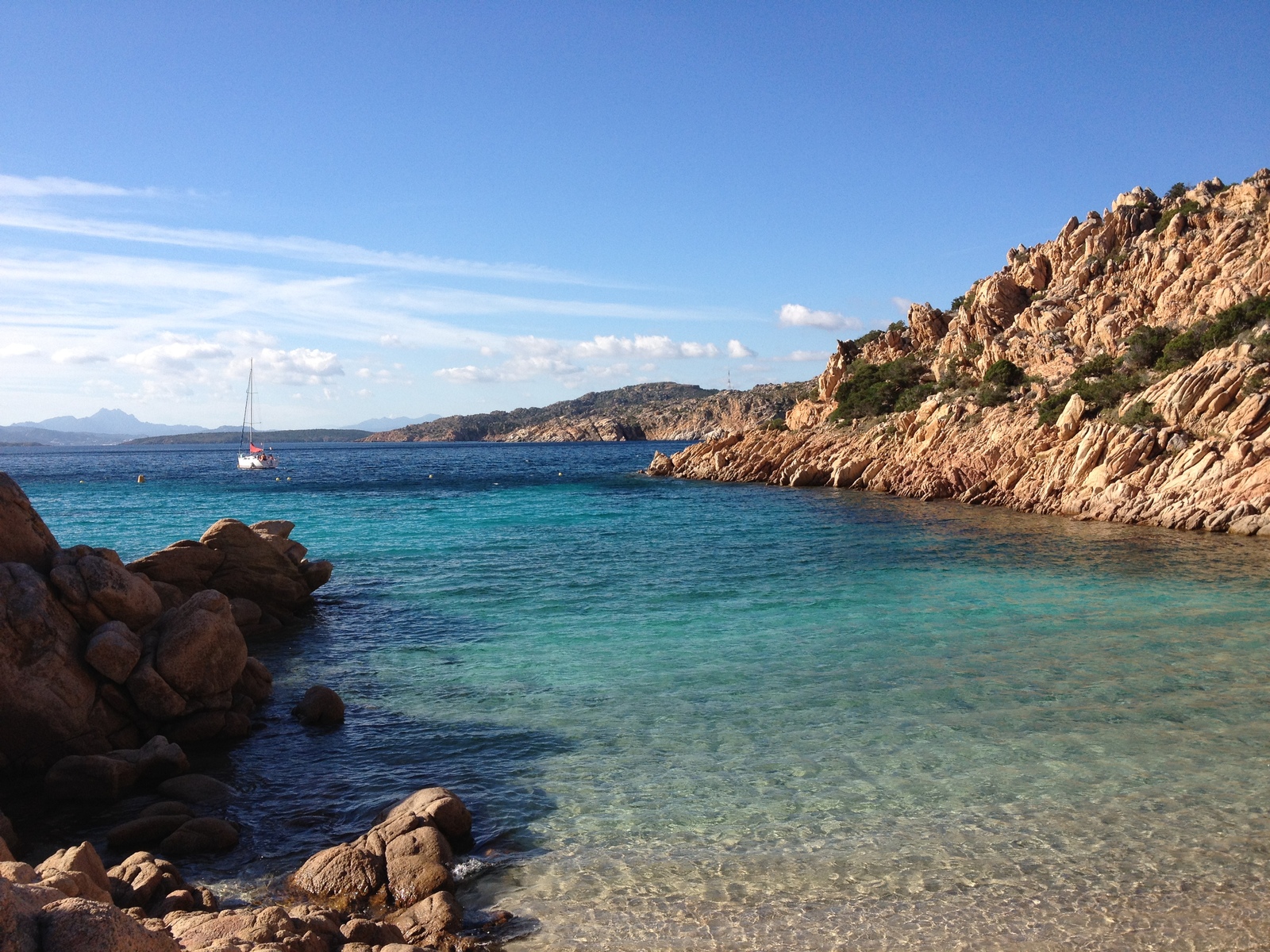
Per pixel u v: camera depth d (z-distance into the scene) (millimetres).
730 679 18609
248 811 12672
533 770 13867
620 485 90312
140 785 13805
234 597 24469
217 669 16172
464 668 19922
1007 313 92500
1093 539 41688
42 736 14336
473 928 9344
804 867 10625
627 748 14727
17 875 6457
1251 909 9539
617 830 11727
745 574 32281
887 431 83562
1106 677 18406
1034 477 59125
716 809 12305
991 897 9859
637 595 28391
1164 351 63344
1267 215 71500
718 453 99375
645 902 9883
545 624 24359
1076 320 79500
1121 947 8891
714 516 55125
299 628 24250
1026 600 26984
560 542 42438
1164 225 82875
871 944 8984
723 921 9461
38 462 196500
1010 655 20312
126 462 196125
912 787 12930
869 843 11219
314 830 12055
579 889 10211
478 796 12938
